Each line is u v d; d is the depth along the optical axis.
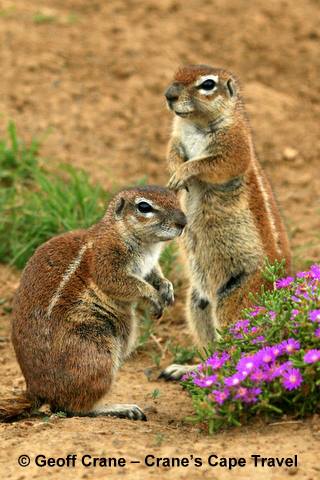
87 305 11.18
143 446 9.55
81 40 22.00
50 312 10.95
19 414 10.88
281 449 9.30
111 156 18.97
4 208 16.34
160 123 20.11
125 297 11.39
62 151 18.67
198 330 13.80
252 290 13.11
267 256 13.12
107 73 21.19
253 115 20.92
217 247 13.30
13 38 21.56
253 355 10.05
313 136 20.80
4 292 15.13
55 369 10.86
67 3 23.61
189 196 13.34
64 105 20.02
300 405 10.02
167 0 24.06
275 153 20.23
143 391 12.56
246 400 9.81
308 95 22.00
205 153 13.02
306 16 24.19
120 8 23.64
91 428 10.12
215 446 9.49
